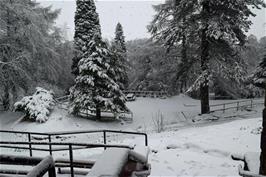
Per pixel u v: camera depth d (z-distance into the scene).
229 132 14.18
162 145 12.41
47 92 26.38
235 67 23.95
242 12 22.05
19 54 26.17
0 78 25.39
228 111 28.11
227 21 21.97
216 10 22.36
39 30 28.02
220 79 29.42
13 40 26.77
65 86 37.38
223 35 21.02
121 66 38.50
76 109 25.91
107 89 26.53
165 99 40.22
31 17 26.83
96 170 3.41
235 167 8.67
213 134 13.99
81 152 12.37
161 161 9.60
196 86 23.11
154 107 35.59
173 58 40.56
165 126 24.38
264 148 4.36
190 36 23.78
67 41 37.03
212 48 23.52
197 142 11.91
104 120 27.97
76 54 33.59
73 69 33.94
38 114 23.83
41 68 29.42
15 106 24.59
